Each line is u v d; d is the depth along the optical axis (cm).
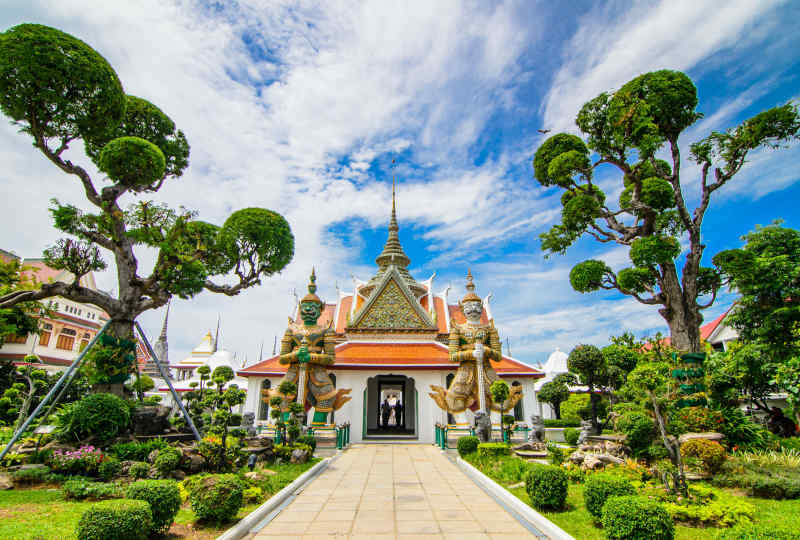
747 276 1664
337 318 3194
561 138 1886
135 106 1853
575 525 808
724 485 1051
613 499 731
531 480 928
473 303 2116
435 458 1691
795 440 1373
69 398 2222
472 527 830
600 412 2442
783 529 610
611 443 1315
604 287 1833
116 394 1531
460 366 2083
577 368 2212
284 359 2031
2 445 1348
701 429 1309
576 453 1299
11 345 3125
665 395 1277
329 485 1191
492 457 1429
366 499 1037
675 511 834
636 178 1692
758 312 1917
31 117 1344
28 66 1220
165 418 1570
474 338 2047
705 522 822
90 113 1399
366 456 1745
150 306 1670
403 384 2916
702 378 1446
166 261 1616
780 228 2062
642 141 1545
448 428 1956
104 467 1106
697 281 1691
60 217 1488
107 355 1487
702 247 1627
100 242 1577
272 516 896
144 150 1463
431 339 2661
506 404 1930
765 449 1302
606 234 1809
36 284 1491
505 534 791
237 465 1239
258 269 2019
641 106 1547
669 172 1858
